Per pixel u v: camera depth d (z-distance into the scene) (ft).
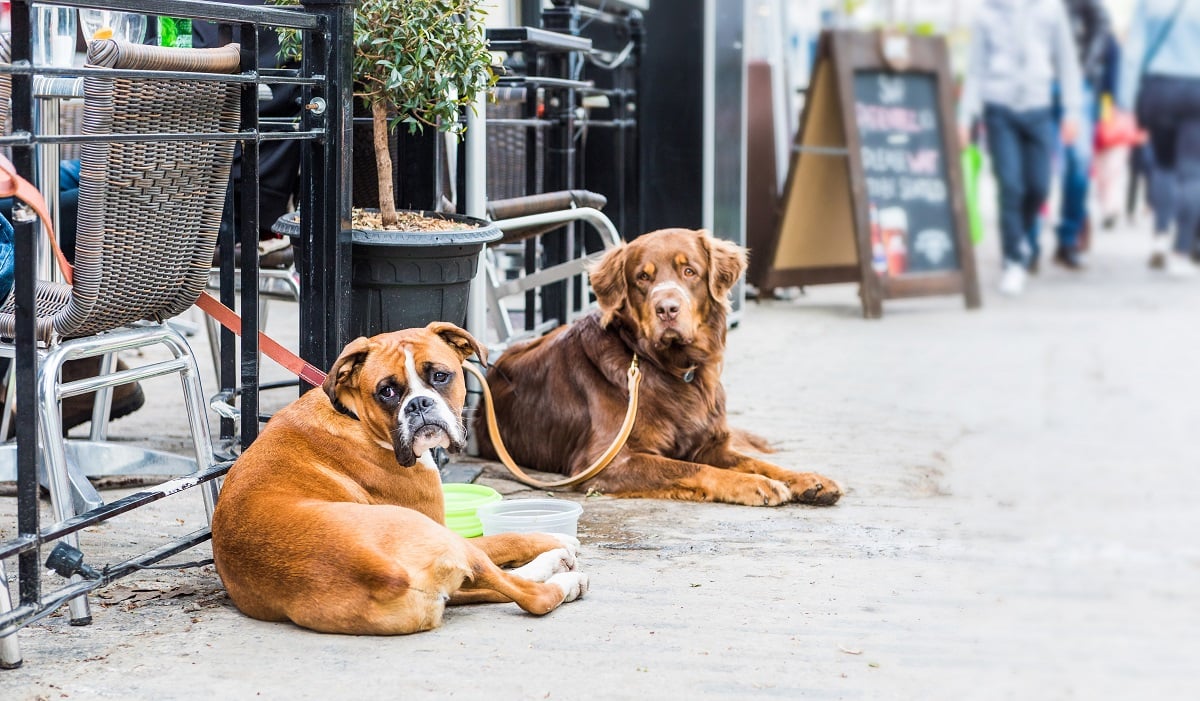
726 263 14.44
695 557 11.37
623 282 14.33
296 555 8.91
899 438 16.67
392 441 9.43
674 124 25.25
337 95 11.74
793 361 22.71
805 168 30.01
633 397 14.11
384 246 12.44
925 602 10.06
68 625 9.22
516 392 15.65
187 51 9.56
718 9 25.48
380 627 8.82
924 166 29.50
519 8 21.90
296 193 16.08
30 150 8.14
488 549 10.09
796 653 8.84
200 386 10.85
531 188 20.49
